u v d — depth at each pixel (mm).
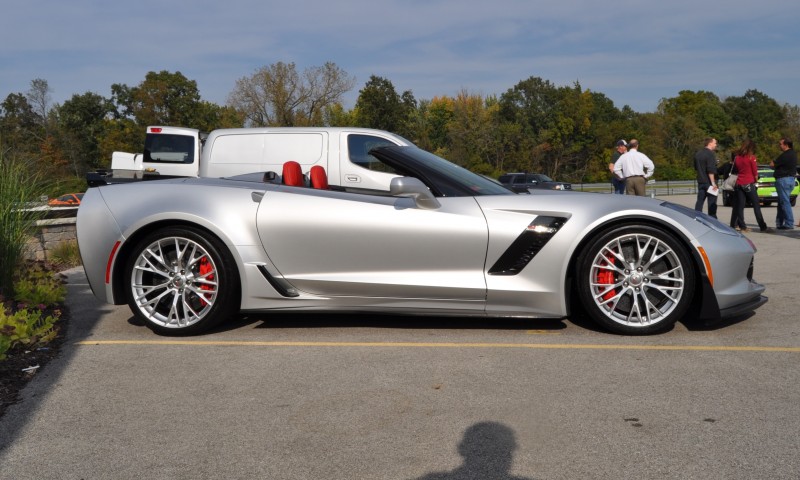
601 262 4293
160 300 4516
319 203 4430
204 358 3924
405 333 4438
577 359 3760
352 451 2613
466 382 3398
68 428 2889
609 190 44062
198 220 4391
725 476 2330
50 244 9383
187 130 12562
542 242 4250
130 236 4473
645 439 2656
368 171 8195
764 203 20969
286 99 51906
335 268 4395
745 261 4305
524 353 3900
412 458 2539
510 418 2906
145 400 3221
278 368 3699
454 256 4305
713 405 3006
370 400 3166
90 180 14812
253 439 2742
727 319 4723
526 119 79750
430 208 4348
